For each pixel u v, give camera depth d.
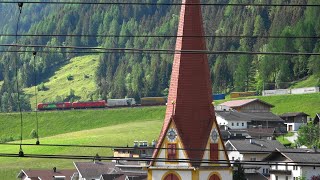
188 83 109.19
